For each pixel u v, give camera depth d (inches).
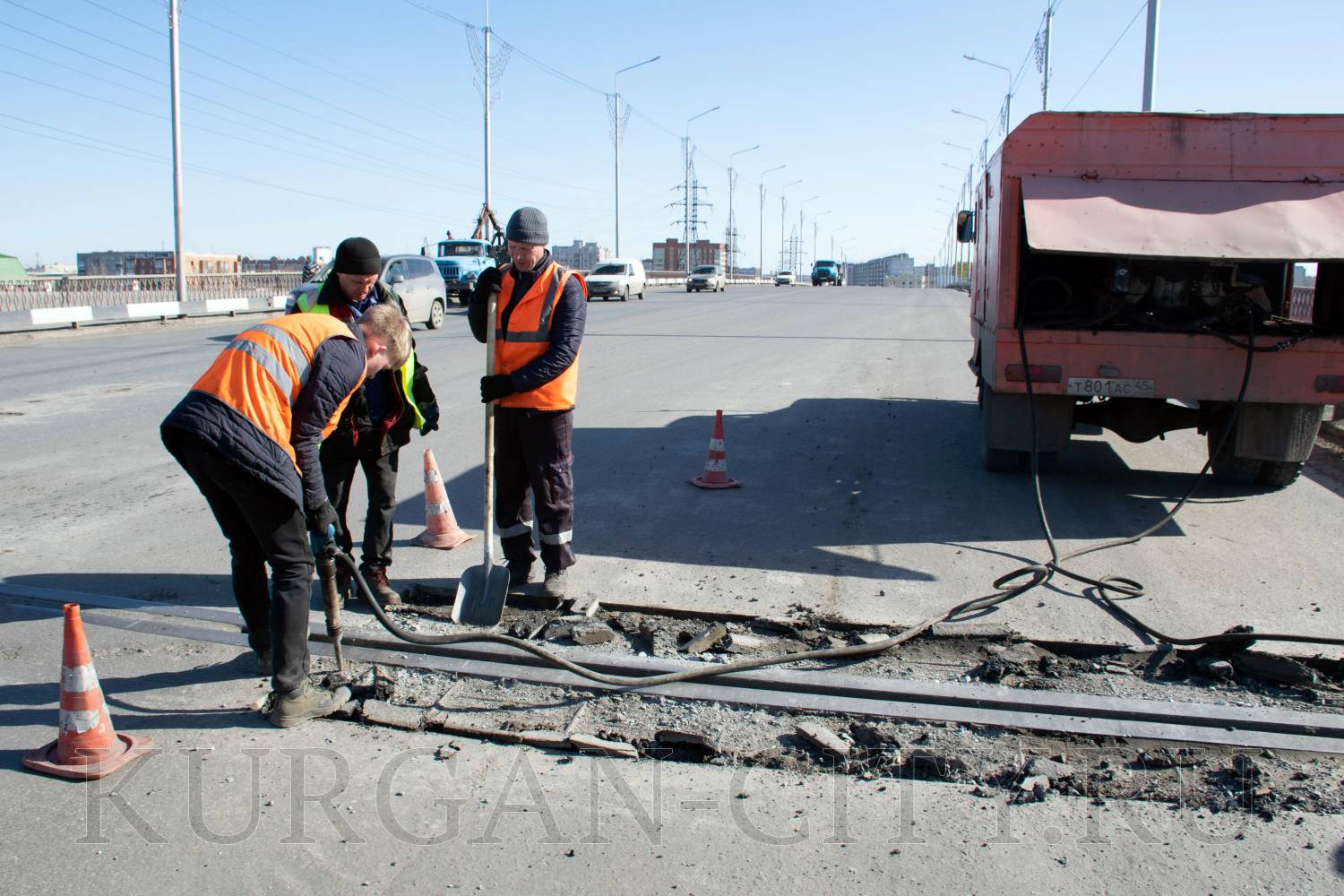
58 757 138.8
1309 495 292.8
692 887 115.0
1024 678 167.0
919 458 342.3
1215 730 149.0
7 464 327.0
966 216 408.5
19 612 195.3
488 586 188.4
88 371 576.7
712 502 280.7
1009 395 300.8
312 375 146.2
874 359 661.9
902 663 172.9
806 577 217.2
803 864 119.3
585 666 170.6
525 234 185.2
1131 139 267.7
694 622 191.9
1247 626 183.9
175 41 1008.9
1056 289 305.4
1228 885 115.4
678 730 150.1
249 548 159.6
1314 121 259.6
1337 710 155.6
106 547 238.1
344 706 157.6
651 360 648.4
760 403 464.1
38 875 116.0
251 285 1315.2
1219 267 285.7
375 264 177.6
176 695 160.9
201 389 143.5
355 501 283.7
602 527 254.1
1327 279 306.3
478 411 431.2
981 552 237.5
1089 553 237.1
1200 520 266.4
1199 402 312.3
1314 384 262.2
